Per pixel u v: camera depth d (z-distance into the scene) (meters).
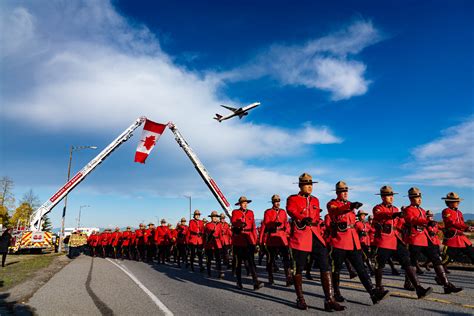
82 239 25.67
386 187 6.88
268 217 8.80
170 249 18.08
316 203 6.18
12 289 8.41
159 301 6.84
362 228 11.49
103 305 6.50
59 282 9.75
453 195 8.84
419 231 7.33
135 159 24.16
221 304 6.48
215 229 11.20
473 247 8.63
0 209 55.88
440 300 6.38
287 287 8.48
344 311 5.66
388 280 9.52
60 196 24.84
